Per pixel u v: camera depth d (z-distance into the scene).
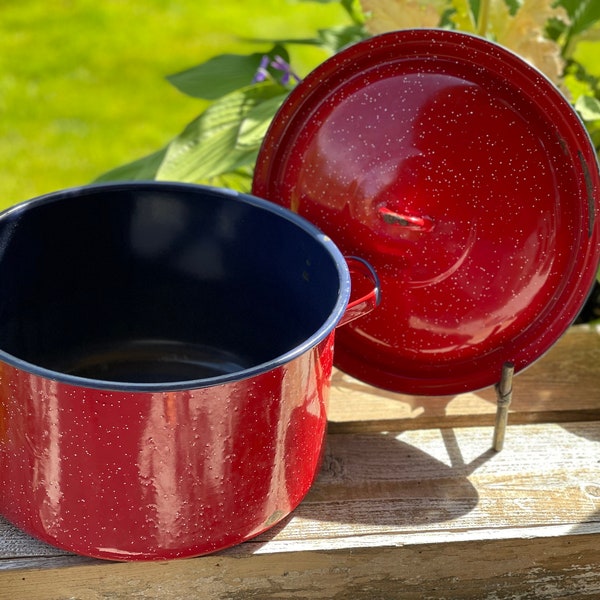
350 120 1.16
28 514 1.01
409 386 1.24
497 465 1.21
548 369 1.36
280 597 1.11
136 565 1.05
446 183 1.13
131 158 2.86
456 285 1.17
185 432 0.92
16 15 3.71
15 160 2.83
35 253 1.17
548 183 1.11
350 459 1.21
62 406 0.91
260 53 1.65
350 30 1.70
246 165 1.51
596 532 1.11
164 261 1.24
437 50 1.11
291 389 0.96
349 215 1.18
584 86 1.70
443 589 1.13
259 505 1.02
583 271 1.12
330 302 1.08
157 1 3.83
